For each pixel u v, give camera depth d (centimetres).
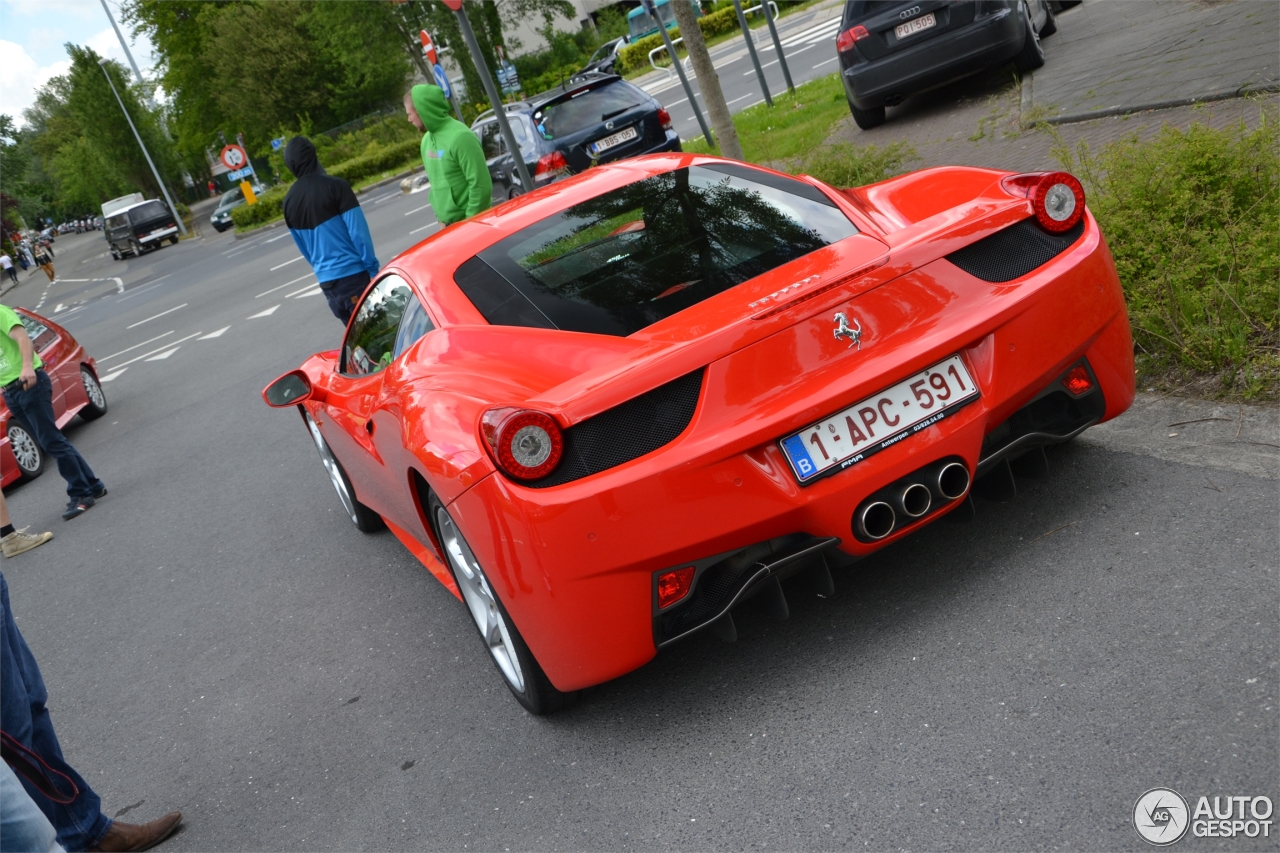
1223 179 475
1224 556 289
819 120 1258
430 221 1900
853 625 316
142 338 1716
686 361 262
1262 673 240
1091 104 799
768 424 263
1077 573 304
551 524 259
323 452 555
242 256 2861
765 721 286
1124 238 467
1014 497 350
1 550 748
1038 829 217
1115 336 311
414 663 397
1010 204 300
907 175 364
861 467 274
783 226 323
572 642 273
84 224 13125
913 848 223
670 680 321
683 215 338
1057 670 265
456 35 4878
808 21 3153
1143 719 238
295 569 542
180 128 7225
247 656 453
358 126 5325
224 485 750
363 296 441
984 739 250
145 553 652
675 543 263
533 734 320
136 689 456
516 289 327
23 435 967
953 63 1048
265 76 5612
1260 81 671
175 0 6644
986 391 287
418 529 386
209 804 343
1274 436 343
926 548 345
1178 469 342
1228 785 212
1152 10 1151
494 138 1330
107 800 368
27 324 1077
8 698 301
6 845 231
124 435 1023
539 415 258
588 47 5553
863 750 261
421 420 299
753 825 248
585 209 359
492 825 282
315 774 341
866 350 274
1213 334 393
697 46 854
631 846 255
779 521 270
